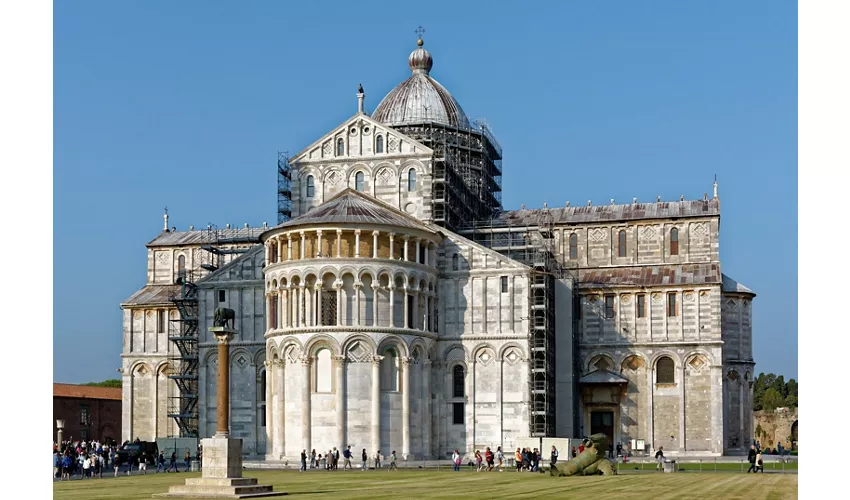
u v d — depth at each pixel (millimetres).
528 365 111938
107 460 114438
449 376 114000
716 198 133375
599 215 137250
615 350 127062
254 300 119250
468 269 115000
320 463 100625
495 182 149500
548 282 117625
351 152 120250
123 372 139125
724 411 127938
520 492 58906
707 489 60781
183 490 60656
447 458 112875
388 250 107312
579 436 125688
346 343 103688
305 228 105625
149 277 147750
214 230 149125
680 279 127188
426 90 138375
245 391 118250
